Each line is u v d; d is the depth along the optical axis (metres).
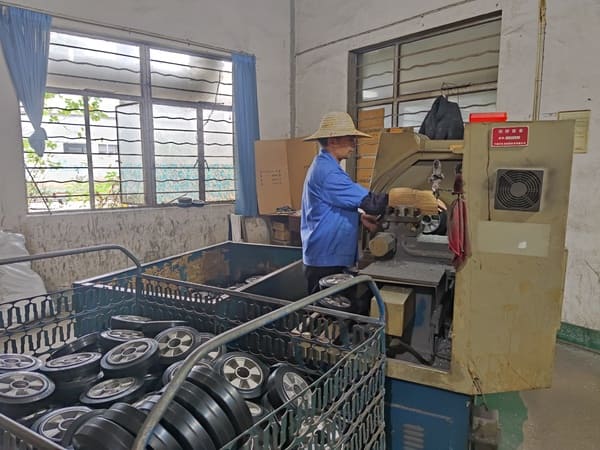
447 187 2.00
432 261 1.84
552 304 1.36
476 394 1.46
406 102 4.62
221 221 5.22
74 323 2.02
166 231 4.76
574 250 3.24
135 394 1.50
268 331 1.75
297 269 2.82
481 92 3.98
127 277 2.22
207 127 5.21
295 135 5.76
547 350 1.39
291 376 1.52
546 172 1.29
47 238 3.98
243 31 5.20
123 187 4.61
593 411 2.40
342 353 1.53
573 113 3.17
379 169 2.18
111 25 4.19
